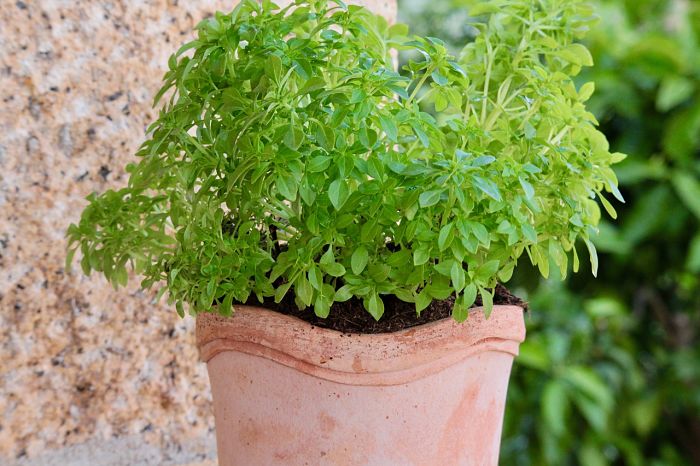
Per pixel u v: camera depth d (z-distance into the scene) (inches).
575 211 37.0
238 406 36.7
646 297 90.2
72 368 44.3
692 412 91.2
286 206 36.7
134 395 45.4
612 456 95.9
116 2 45.0
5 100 43.1
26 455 43.4
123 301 45.1
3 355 43.1
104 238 39.9
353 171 35.3
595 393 81.2
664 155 80.6
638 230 78.5
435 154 35.7
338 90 35.0
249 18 36.1
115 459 44.9
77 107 44.4
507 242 36.1
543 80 38.4
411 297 36.0
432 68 36.7
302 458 35.9
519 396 86.4
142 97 45.7
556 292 87.2
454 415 36.2
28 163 43.5
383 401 35.6
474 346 36.2
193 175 36.6
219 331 36.6
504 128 38.0
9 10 43.1
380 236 36.4
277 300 35.6
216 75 36.1
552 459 85.7
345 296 35.6
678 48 76.6
